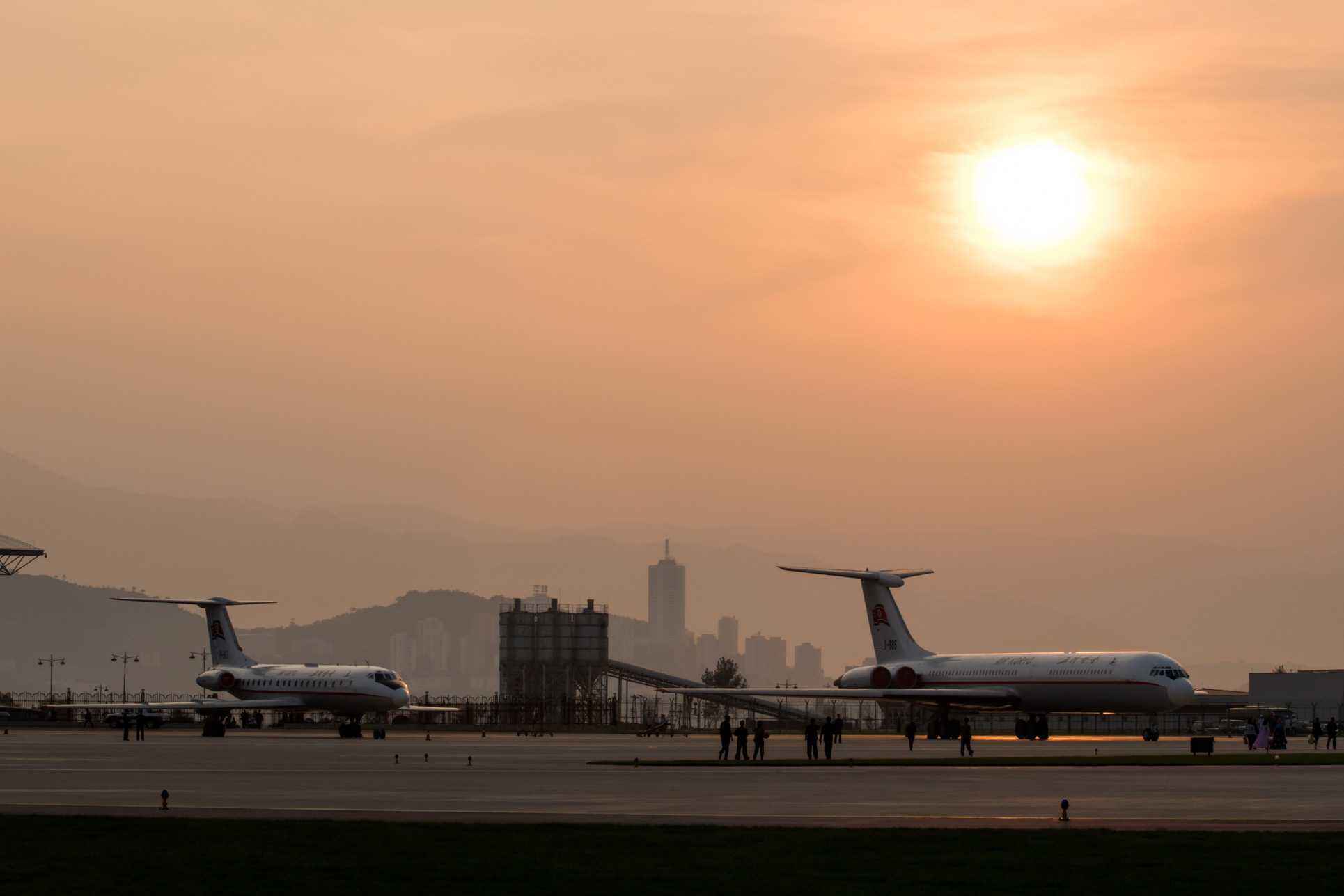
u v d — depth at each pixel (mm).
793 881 99250
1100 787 183375
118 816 139000
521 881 99812
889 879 100000
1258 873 101688
